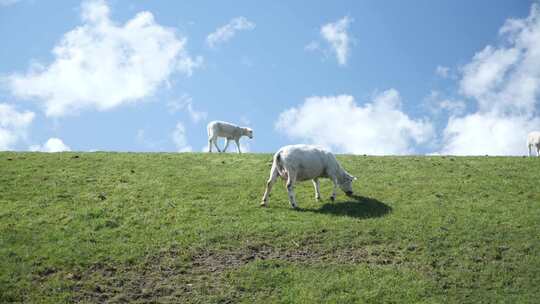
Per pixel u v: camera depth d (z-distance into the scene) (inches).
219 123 1654.8
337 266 775.7
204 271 762.8
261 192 1067.3
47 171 1179.3
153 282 734.5
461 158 1402.6
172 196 1039.0
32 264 751.7
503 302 696.4
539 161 1341.0
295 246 830.5
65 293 690.8
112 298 693.3
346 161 1343.5
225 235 860.0
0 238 825.5
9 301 666.8
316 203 1002.1
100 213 945.5
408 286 727.7
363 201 1016.2
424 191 1082.1
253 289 719.1
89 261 771.4
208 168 1243.8
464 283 741.3
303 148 970.1
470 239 858.1
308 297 697.6
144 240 844.6
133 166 1245.1
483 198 1043.9
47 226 884.0
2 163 1229.7
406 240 850.8
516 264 790.5
